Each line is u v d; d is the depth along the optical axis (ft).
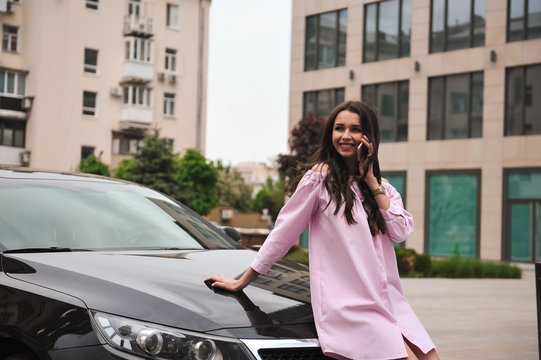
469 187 91.45
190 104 156.15
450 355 20.36
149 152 126.11
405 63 96.78
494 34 89.97
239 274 10.72
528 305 35.94
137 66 145.18
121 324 8.59
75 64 139.74
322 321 9.41
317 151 10.20
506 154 88.38
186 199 127.85
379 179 10.07
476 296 40.50
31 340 8.91
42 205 12.13
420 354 9.96
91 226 12.09
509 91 89.15
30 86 137.80
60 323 8.84
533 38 87.51
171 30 153.28
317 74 105.29
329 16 104.99
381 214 9.96
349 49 102.06
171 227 13.28
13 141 137.80
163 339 8.39
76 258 10.52
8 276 9.95
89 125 141.38
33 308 9.20
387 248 10.12
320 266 9.72
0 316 9.39
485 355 20.47
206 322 8.80
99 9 142.92
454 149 92.53
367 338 9.20
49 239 11.32
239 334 8.78
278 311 9.59
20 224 11.41
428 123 95.50
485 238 89.56
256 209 276.82
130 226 12.63
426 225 94.68
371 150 9.90
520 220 87.25
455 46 93.71
